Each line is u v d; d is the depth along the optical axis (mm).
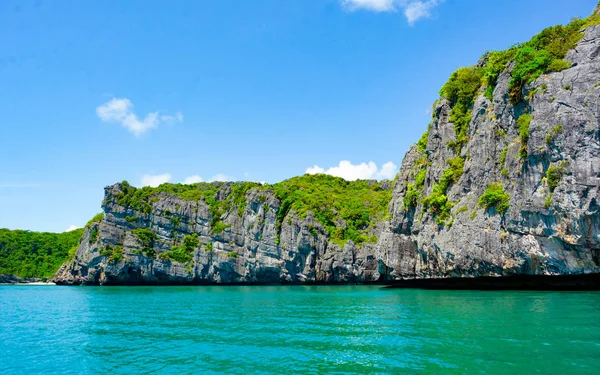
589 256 38750
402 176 69875
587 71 39250
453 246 50875
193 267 110688
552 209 39469
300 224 95188
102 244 109125
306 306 43250
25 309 48156
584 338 20500
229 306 45719
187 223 118062
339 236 95062
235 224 110750
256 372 18109
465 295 45125
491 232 46031
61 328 32594
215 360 20328
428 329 25109
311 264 93750
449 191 54406
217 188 140000
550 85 41094
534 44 45344
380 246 72500
